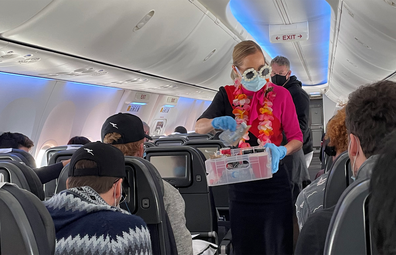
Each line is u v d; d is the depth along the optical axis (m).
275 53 10.05
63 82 6.43
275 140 2.21
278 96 2.17
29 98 5.86
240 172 1.92
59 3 3.25
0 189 0.93
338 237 0.88
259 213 2.30
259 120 2.12
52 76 5.82
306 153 4.41
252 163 1.90
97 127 8.32
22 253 0.88
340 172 1.45
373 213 0.58
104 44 4.54
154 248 1.80
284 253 2.31
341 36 6.43
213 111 2.27
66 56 4.64
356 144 1.10
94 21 3.84
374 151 1.01
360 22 4.78
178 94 11.23
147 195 1.76
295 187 3.29
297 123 2.21
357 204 0.86
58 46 4.21
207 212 3.00
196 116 15.83
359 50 6.41
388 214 0.54
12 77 5.36
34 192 2.07
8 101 5.50
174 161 2.96
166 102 11.47
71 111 7.11
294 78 3.33
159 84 8.30
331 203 1.48
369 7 3.99
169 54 5.93
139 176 1.76
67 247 1.17
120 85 7.75
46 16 3.38
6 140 4.37
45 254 0.91
